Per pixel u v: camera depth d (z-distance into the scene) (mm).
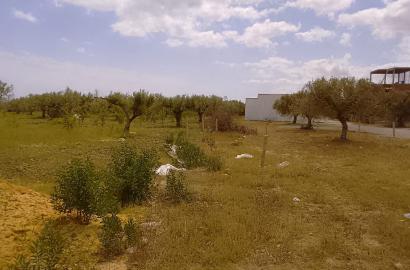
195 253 6363
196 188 11156
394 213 9211
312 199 10312
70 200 7402
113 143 22000
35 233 6598
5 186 8633
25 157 15953
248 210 8867
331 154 20547
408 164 16922
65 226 7227
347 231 7785
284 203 9766
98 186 7598
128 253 6379
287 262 6250
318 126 45281
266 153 20406
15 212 7344
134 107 28953
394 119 44156
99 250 6418
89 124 36094
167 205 9445
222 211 8734
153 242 6812
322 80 25938
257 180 12391
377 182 12805
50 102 46938
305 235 7539
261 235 7262
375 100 25484
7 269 5277
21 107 56344
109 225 6555
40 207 7961
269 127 43188
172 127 39875
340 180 12922
